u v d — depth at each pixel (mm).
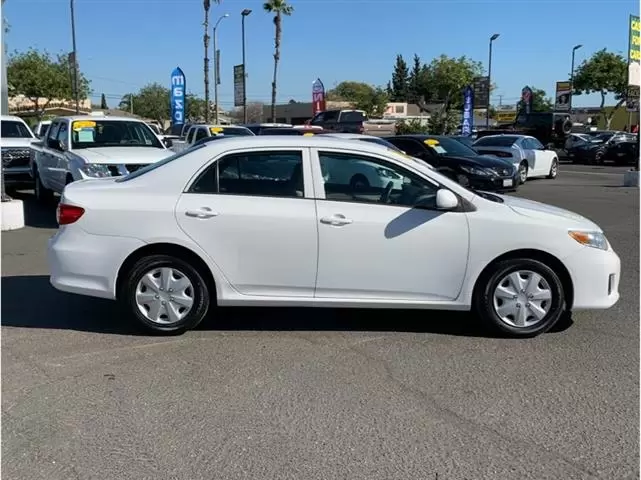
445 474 3420
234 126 19781
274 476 3396
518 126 35250
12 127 15883
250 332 5664
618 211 13680
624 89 50625
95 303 6508
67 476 3400
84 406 4207
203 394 4387
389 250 5352
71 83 48031
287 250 5352
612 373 4770
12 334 5574
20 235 10352
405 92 107000
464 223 5352
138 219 5363
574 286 5426
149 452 3637
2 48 17406
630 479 3387
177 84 32375
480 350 5238
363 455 3605
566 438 3807
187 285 5461
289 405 4219
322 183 5410
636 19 19250
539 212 5480
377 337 5547
